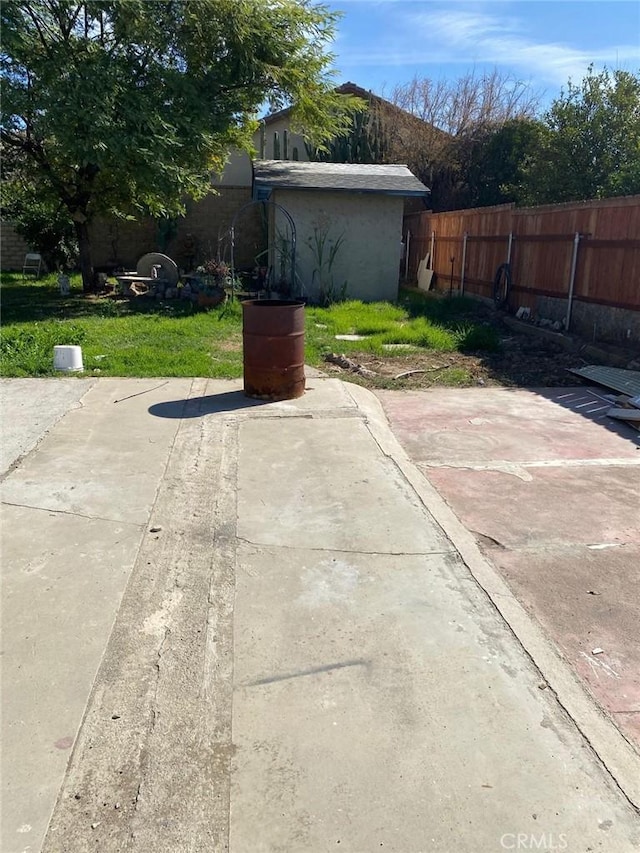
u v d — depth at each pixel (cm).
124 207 1602
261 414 598
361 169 1630
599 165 1427
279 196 1475
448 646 278
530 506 427
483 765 217
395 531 381
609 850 188
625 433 586
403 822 196
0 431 543
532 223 1165
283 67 1368
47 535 366
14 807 200
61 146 1204
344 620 295
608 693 253
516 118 2145
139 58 1272
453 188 2253
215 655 271
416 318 1245
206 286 1356
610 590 327
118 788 208
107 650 271
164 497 421
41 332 952
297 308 635
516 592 324
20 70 1238
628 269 894
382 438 545
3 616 290
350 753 221
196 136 1240
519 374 830
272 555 353
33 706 239
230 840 191
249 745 225
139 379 731
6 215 2002
